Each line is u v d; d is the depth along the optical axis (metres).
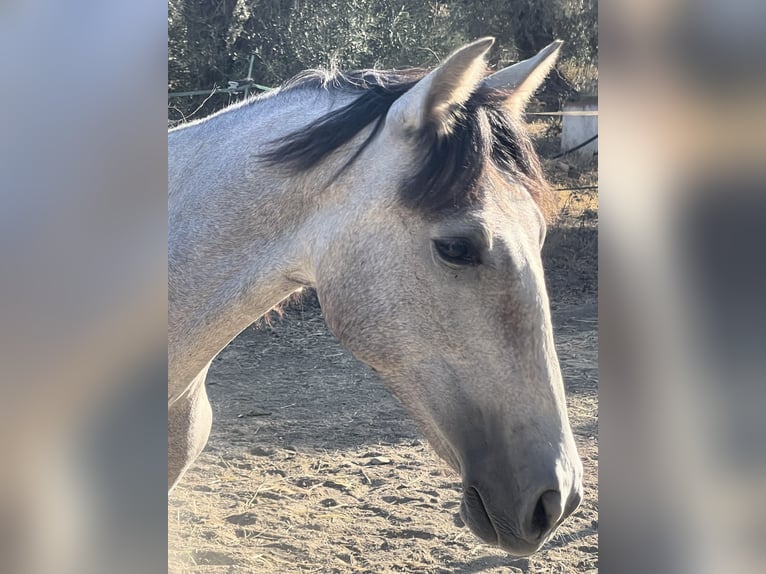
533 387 1.47
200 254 1.75
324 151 1.67
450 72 1.50
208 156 1.83
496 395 1.48
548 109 8.77
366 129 1.68
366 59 7.55
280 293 1.75
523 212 1.54
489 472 1.48
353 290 1.58
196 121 1.98
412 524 3.46
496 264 1.46
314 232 1.67
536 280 1.49
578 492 1.49
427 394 1.54
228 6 7.33
